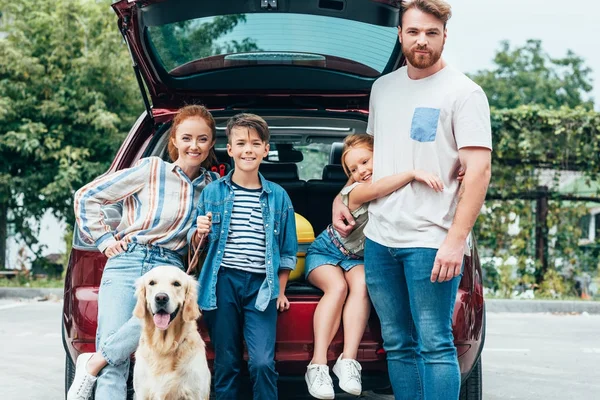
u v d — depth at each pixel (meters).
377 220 3.28
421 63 3.13
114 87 11.55
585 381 5.30
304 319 3.32
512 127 9.83
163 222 3.43
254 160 3.37
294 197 4.41
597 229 10.14
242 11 3.93
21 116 11.22
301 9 3.91
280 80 4.39
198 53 4.20
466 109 3.07
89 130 11.37
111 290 3.32
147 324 3.17
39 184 11.10
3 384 5.08
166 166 3.52
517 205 10.02
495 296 9.91
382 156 3.28
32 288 10.14
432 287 3.15
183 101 4.51
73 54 11.62
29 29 11.60
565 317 8.76
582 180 10.05
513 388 5.08
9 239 11.41
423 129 3.13
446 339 3.19
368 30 4.02
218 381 3.32
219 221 3.34
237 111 4.50
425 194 3.16
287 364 3.31
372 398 4.78
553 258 10.05
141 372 3.19
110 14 11.74
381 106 3.32
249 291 3.30
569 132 9.77
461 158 3.11
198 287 3.30
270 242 3.32
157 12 3.87
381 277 3.29
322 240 3.57
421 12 3.10
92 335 3.33
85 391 3.26
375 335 3.39
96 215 3.39
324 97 4.55
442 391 3.15
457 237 3.06
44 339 6.81
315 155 5.48
